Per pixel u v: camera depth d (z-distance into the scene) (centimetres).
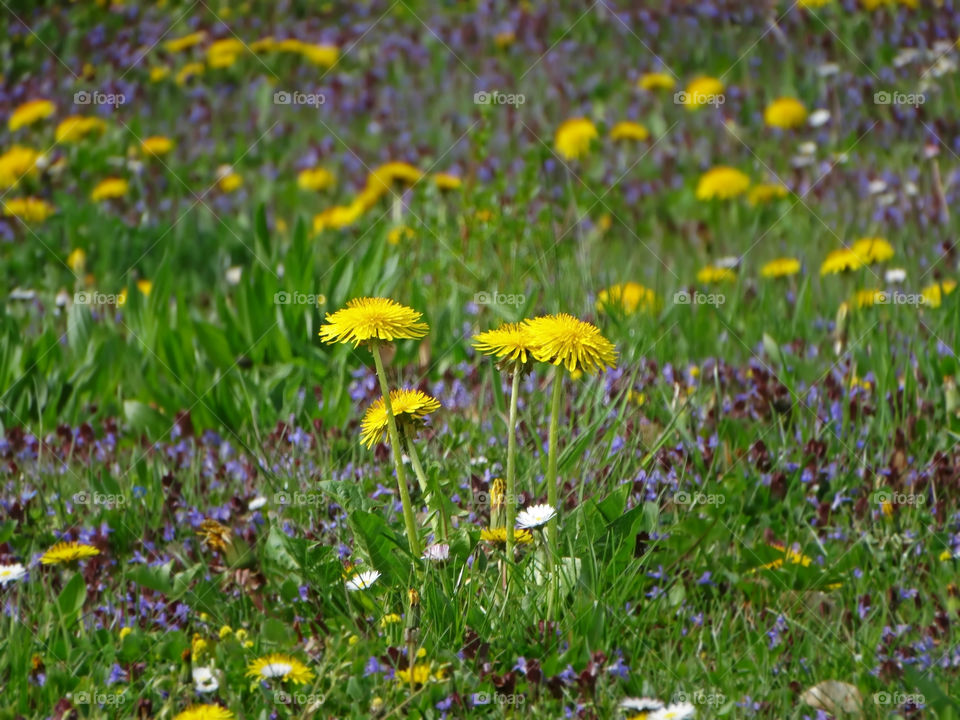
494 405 487
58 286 747
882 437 444
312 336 561
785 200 782
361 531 338
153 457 470
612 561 339
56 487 443
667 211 789
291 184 908
